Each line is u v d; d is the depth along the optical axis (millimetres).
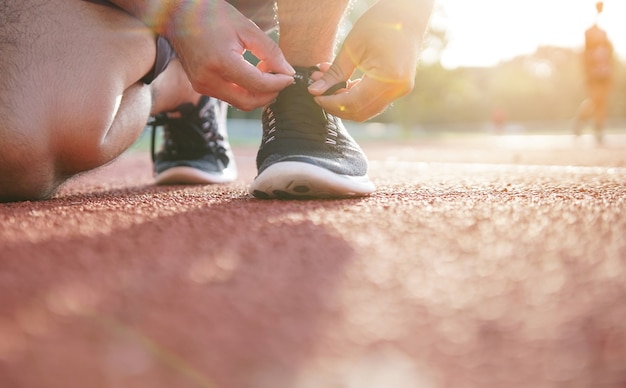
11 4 1409
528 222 1080
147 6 1457
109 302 596
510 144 8742
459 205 1329
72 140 1417
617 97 32094
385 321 552
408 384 426
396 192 1677
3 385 408
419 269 741
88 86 1402
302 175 1396
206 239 912
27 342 489
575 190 1704
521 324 550
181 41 1396
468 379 438
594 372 454
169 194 1754
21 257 776
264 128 1541
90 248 837
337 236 938
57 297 609
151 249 835
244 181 2410
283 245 868
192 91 2078
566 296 638
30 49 1377
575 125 11062
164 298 611
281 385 419
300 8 1472
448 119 34000
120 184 2328
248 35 1376
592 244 892
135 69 1502
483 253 831
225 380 425
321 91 1379
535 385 432
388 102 1382
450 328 538
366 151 6375
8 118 1328
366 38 1313
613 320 562
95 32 1442
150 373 433
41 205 1400
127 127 1563
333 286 663
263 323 541
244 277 694
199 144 2191
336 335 515
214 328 526
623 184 1918
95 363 449
